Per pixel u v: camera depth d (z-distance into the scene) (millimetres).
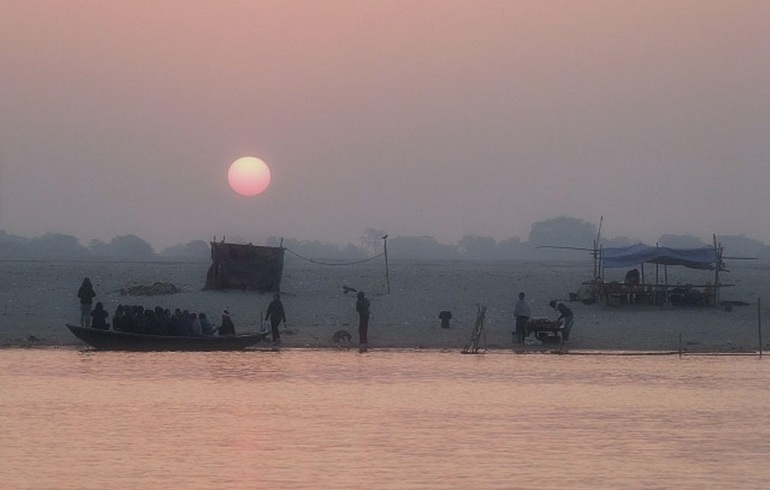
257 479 85812
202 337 173625
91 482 84562
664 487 83938
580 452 96938
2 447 97750
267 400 125562
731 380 145500
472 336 181000
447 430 107062
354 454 95562
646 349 180500
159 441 100812
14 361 161125
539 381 143625
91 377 144500
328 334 192750
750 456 95438
